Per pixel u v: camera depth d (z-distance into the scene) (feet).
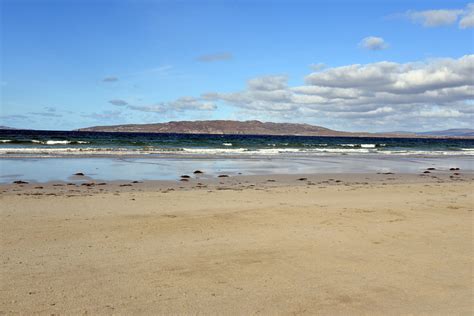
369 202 40.55
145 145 168.55
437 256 23.16
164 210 35.04
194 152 122.21
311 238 26.53
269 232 27.94
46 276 18.99
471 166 98.73
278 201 40.75
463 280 19.62
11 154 95.76
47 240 25.04
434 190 50.93
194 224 29.84
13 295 16.75
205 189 50.67
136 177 62.34
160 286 18.13
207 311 15.72
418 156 134.31
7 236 25.61
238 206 37.32
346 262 21.94
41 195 42.80
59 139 217.15
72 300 16.42
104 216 32.14
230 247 24.31
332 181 62.28
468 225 30.55
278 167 83.10
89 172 67.10
